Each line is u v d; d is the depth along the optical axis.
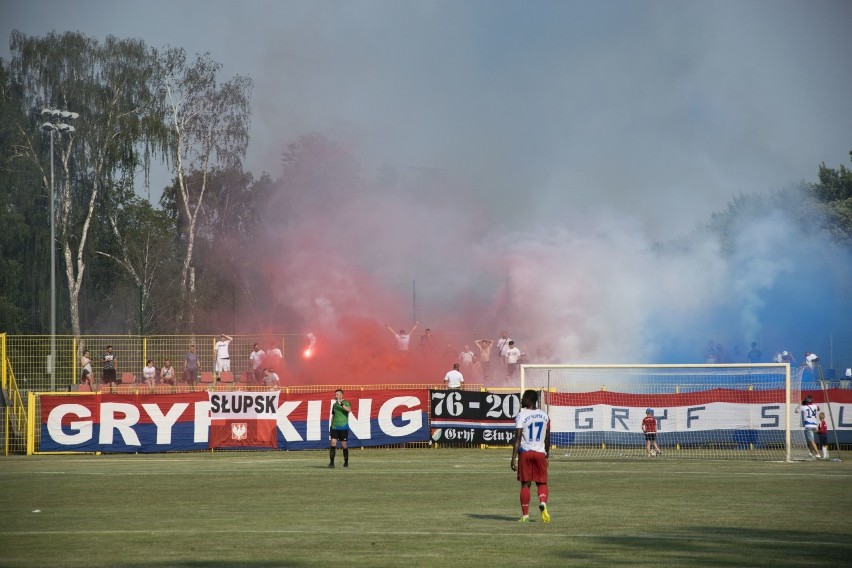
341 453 74.25
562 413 74.56
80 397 76.12
